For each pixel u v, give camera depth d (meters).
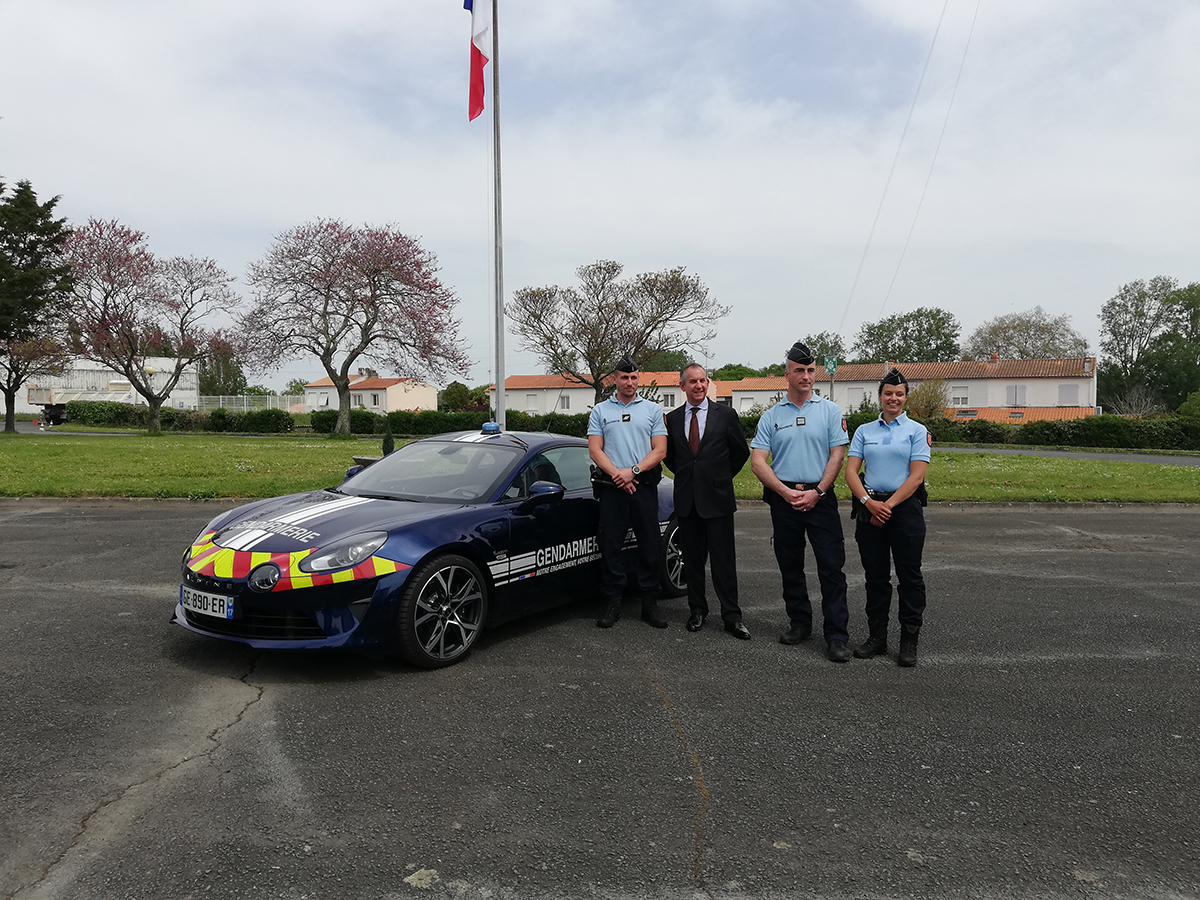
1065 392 53.00
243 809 2.80
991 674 4.47
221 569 4.13
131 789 2.93
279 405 68.25
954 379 55.25
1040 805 2.94
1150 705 4.00
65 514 10.48
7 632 4.87
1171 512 12.52
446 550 4.46
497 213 14.60
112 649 4.56
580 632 5.16
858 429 4.84
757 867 2.50
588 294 40.56
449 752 3.31
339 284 37.59
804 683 4.27
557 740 3.46
